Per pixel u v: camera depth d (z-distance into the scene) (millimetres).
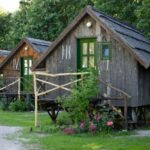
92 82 16859
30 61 28656
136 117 18766
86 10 18547
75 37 19125
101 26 18453
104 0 29922
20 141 14289
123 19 29578
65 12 41062
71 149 12594
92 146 13016
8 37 47000
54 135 15562
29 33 40750
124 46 17547
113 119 16578
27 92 27141
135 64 17828
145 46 19703
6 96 28188
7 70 29625
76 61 19156
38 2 41688
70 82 17750
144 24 25891
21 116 22922
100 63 18625
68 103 16609
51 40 40781
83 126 16047
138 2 29234
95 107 17016
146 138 14648
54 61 19641
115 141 13953
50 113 21000
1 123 19641
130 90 17938
